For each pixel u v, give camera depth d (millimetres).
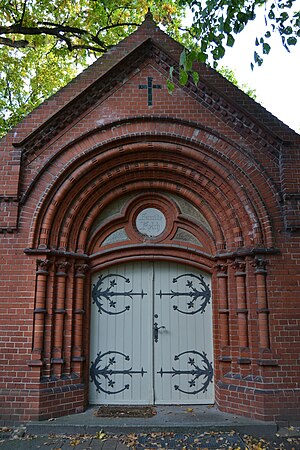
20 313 7832
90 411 8062
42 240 8156
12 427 7250
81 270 8586
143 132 8633
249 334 8008
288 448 6496
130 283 9070
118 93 8922
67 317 8250
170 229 9125
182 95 8930
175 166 8891
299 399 7469
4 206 8203
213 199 8852
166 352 8805
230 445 6535
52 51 15430
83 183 8672
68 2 13508
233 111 8695
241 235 8438
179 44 9164
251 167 8492
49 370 7801
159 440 6742
